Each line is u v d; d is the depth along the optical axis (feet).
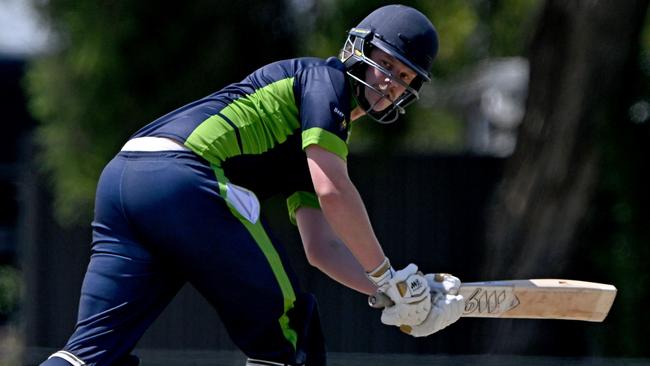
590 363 54.49
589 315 44.42
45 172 121.90
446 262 120.88
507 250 113.91
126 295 38.86
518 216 113.19
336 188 38.81
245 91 40.40
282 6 114.21
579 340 115.65
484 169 121.19
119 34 111.04
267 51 114.62
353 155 120.57
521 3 178.19
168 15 111.75
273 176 41.16
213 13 112.16
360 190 120.78
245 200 39.14
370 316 120.88
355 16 113.80
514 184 113.60
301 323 40.01
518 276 113.39
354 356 54.44
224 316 39.40
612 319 115.14
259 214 39.88
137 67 112.37
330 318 120.98
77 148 115.44
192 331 121.19
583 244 114.73
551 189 111.55
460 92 241.55
